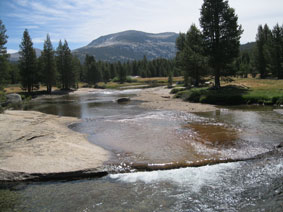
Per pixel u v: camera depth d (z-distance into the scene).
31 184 7.58
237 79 50.19
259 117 17.72
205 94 30.05
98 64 117.00
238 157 9.42
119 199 6.59
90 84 100.69
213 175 8.00
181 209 6.06
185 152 10.20
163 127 15.39
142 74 141.62
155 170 8.55
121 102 34.38
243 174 8.00
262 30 65.94
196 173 8.20
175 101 31.02
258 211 5.95
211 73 38.59
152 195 6.77
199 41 36.75
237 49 33.78
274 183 7.29
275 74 56.81
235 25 33.28
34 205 6.34
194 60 42.53
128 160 9.38
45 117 18.92
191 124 16.06
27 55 56.19
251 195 6.67
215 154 9.83
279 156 9.48
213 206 6.18
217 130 14.05
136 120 18.27
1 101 24.33
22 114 18.72
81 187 7.38
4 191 7.14
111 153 10.42
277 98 24.14
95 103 34.53
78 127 16.59
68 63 69.19
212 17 33.91
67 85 70.00
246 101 25.77
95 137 13.55
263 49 61.62
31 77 56.25
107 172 8.38
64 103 35.91
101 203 6.39
